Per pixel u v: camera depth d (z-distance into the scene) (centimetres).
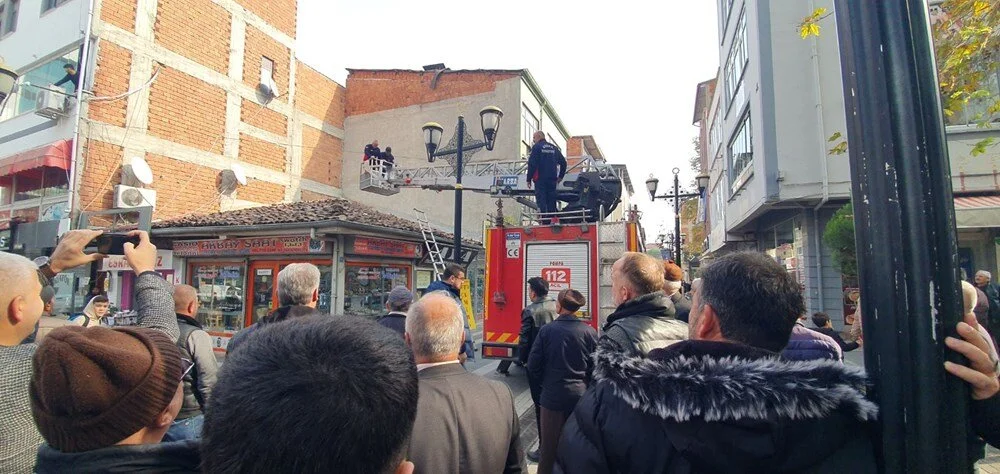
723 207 1945
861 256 133
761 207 1209
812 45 1105
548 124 2475
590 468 139
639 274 322
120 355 121
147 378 123
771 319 144
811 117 1103
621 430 135
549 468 399
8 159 1379
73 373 117
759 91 1162
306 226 1014
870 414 122
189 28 1652
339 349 90
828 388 120
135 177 1441
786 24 1132
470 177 1409
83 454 117
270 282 1135
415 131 2283
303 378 83
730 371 124
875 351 127
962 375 116
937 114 128
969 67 506
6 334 191
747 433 118
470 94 2178
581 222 832
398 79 2361
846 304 1138
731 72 1650
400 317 457
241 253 1140
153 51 1529
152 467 119
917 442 118
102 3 1401
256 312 1134
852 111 135
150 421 125
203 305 1204
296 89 2170
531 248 794
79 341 120
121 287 1279
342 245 1078
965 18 482
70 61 1393
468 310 863
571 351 405
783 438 118
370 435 85
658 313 316
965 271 1042
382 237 1162
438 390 215
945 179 125
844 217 930
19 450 181
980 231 1030
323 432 79
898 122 125
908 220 122
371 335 99
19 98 1526
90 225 1303
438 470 198
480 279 1942
